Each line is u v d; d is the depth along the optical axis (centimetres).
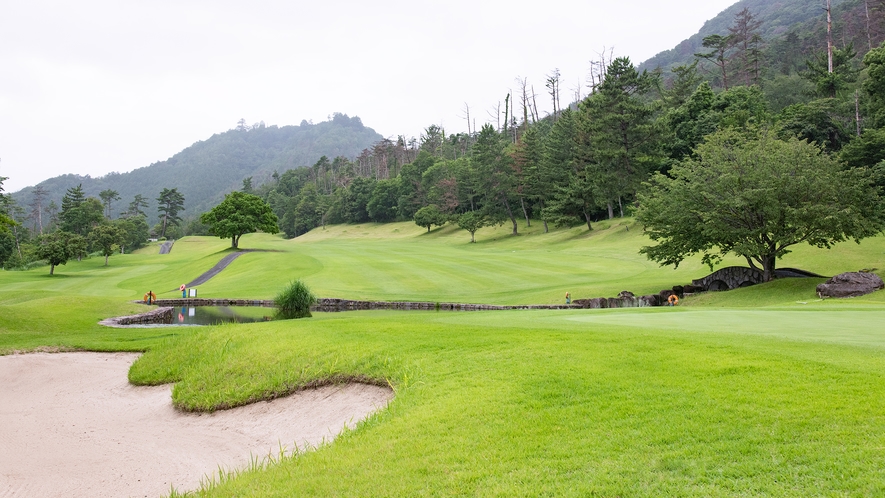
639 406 661
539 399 720
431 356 1014
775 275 3017
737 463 499
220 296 3809
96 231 8762
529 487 491
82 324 2266
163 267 6725
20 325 2095
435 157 12925
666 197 3222
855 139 4969
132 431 998
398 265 4950
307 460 625
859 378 695
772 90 9094
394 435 657
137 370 1385
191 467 791
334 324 1491
